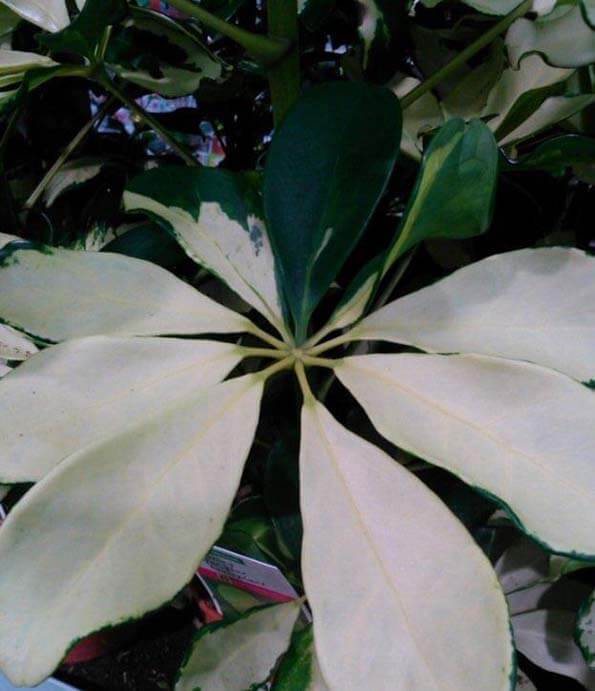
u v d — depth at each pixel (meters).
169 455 0.21
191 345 0.25
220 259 0.28
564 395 0.21
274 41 0.28
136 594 0.19
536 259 0.25
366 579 0.20
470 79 0.33
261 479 0.39
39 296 0.25
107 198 0.42
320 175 0.26
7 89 0.36
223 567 0.35
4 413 0.23
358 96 0.25
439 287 0.25
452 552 0.20
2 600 0.18
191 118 0.46
